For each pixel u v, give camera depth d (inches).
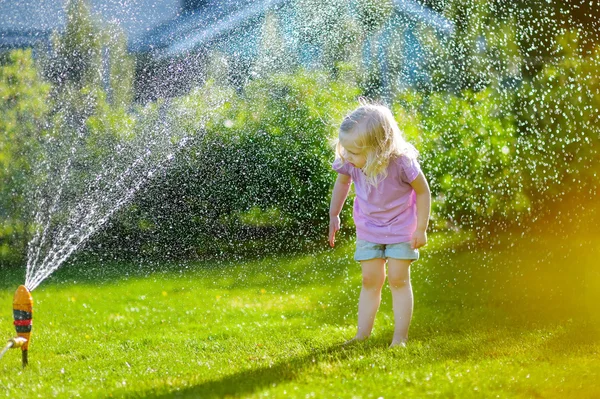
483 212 224.8
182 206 239.1
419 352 117.0
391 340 127.6
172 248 228.8
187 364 119.0
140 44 286.7
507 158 226.4
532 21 252.2
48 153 235.5
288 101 247.8
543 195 226.5
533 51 250.7
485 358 113.1
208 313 162.7
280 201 240.8
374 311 128.9
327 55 276.7
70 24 272.2
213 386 102.4
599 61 240.8
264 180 241.3
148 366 119.1
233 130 243.1
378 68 269.7
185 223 237.1
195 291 186.2
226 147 242.1
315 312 159.9
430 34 265.6
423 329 135.2
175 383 106.0
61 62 266.8
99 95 250.5
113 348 133.6
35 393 105.0
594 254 191.3
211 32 293.7
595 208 221.5
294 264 210.4
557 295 159.9
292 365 111.6
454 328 135.5
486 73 253.8
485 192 225.3
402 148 123.9
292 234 238.5
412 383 100.7
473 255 200.7
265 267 208.7
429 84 258.5
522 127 232.1
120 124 242.1
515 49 251.1
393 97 253.8
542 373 103.0
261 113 245.8
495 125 227.0
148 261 221.8
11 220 227.6
